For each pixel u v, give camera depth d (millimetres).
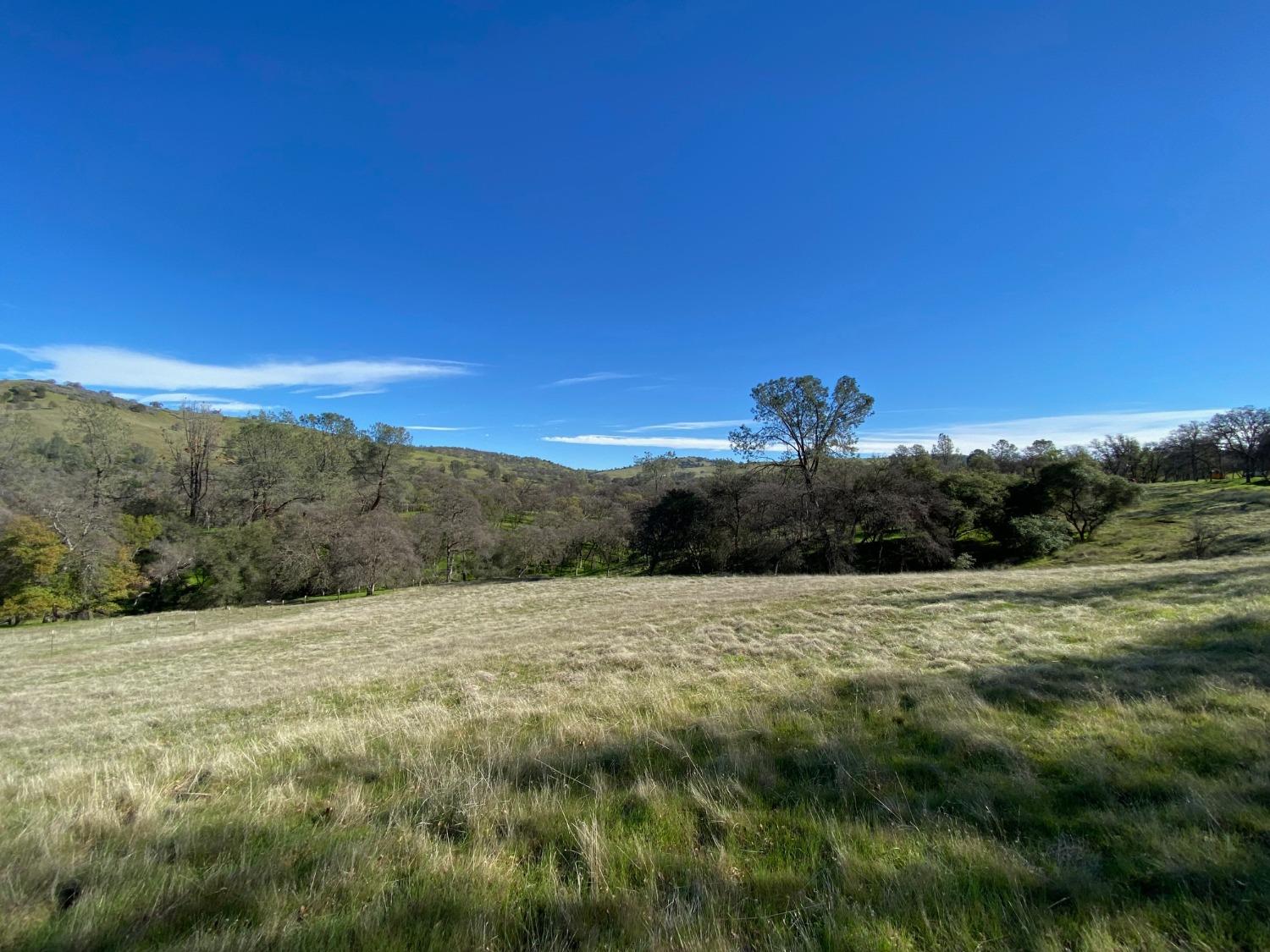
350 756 4816
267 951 2250
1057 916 2307
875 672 6965
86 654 25391
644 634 14195
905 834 3012
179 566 45219
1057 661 7234
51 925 2490
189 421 56906
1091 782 3484
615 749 4547
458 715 6730
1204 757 3770
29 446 52656
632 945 2266
